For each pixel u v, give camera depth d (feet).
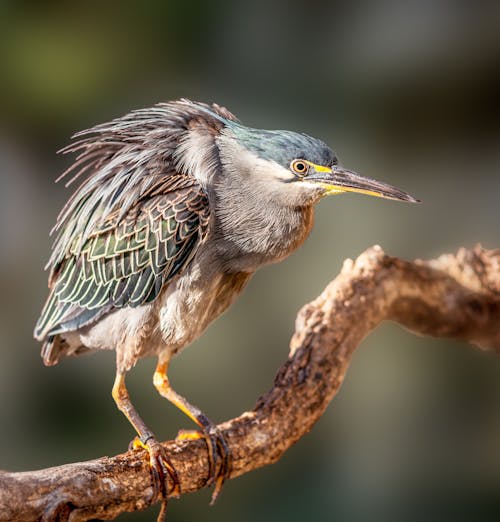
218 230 23.88
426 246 42.45
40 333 25.41
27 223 40.68
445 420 37.86
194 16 43.11
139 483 20.92
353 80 43.96
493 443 36.83
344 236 41.81
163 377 24.71
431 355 39.14
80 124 41.34
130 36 42.14
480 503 34.73
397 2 44.34
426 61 43.86
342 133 43.73
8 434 37.01
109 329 24.29
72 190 40.93
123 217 23.88
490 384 38.34
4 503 18.24
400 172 43.78
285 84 43.78
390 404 38.37
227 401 37.93
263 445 23.24
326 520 34.83
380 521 34.27
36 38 40.78
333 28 44.39
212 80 43.27
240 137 23.99
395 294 27.37
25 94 40.75
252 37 43.91
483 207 43.57
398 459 36.73
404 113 44.04
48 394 37.96
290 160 23.61
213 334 39.24
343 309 26.25
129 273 23.84
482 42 43.73
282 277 40.63
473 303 28.63
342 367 25.26
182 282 23.68
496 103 44.52
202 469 22.09
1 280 39.81
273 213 23.85
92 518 19.94
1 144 40.91
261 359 39.04
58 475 19.21
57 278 26.07
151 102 42.01
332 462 36.60
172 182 23.79
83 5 41.37
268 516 34.40
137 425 22.85
